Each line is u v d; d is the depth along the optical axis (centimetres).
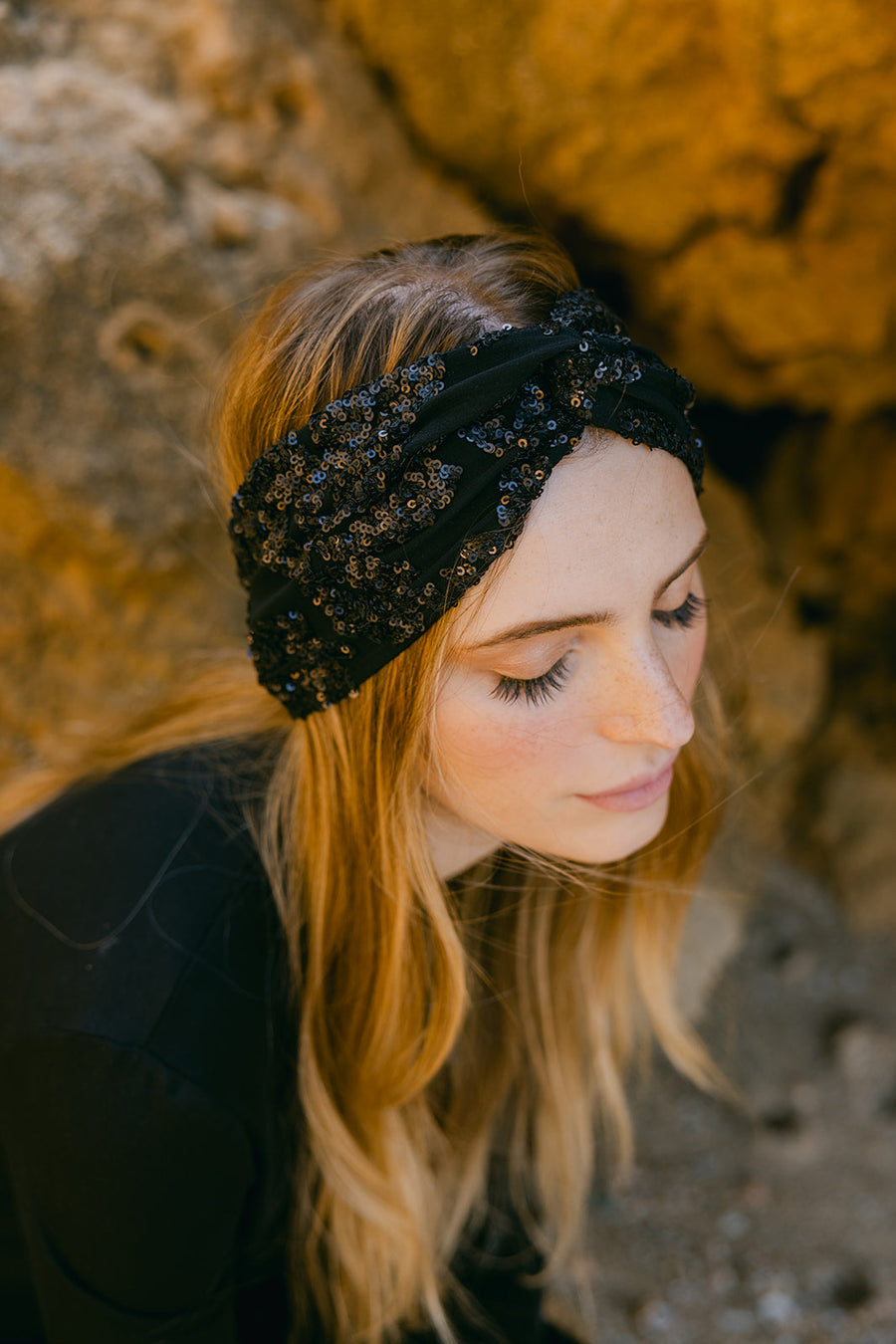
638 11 93
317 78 111
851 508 151
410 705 62
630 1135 98
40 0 103
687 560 60
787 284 109
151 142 104
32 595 104
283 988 74
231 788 74
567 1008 91
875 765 167
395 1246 83
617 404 56
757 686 140
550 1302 119
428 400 57
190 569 108
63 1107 66
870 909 163
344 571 60
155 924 67
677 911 91
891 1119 140
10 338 96
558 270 65
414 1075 77
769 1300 123
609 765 62
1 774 109
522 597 57
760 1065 146
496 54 102
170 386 103
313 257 104
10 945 70
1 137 97
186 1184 68
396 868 69
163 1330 72
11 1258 80
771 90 92
